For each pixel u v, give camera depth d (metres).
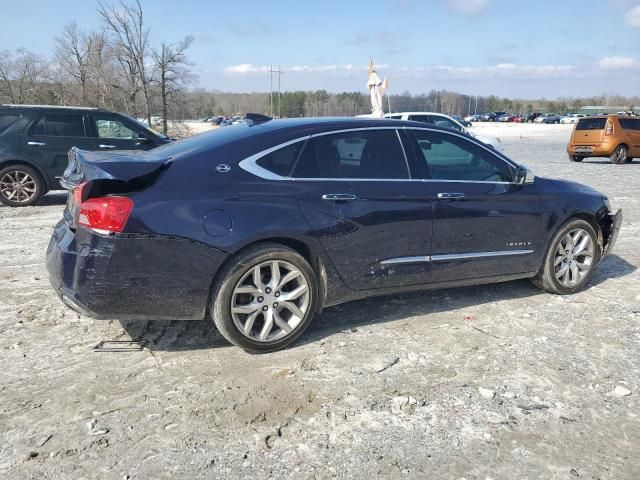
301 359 3.63
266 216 3.54
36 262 5.84
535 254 4.72
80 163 3.48
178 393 3.19
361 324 4.23
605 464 2.62
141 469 2.55
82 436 2.78
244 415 2.98
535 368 3.53
